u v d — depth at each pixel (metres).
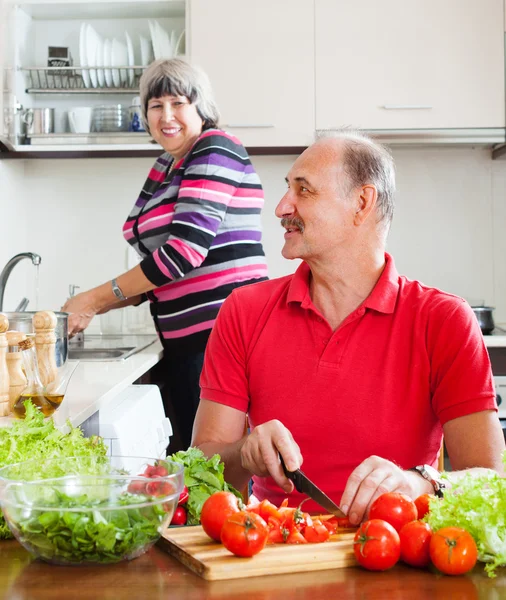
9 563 0.91
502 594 0.82
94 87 3.37
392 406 1.44
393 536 0.88
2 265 3.28
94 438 1.17
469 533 0.89
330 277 1.49
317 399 1.47
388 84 3.18
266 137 3.20
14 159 3.43
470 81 3.17
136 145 3.23
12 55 3.13
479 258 3.53
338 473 1.46
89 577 0.86
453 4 3.16
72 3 3.27
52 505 0.88
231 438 1.55
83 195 3.57
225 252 2.48
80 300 2.45
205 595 0.81
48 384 1.52
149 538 0.90
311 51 3.18
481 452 1.39
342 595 0.81
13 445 1.10
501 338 2.92
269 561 0.88
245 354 1.55
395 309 1.47
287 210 1.46
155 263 2.39
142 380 2.64
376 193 1.45
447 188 3.52
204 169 2.38
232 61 3.19
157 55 3.33
